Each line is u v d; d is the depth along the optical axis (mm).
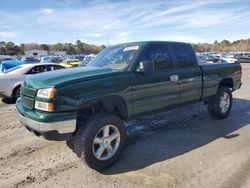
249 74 20875
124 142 4152
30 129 3826
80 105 3656
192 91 5441
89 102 3752
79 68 4516
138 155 4398
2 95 9164
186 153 4469
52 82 3631
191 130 5715
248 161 4121
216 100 6320
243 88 12445
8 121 6617
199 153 4461
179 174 3730
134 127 5898
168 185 3434
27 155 4465
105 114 3963
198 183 3479
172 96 4965
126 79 4156
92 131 3715
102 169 3881
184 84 5207
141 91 4383
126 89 4156
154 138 5219
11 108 8289
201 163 4074
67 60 28172
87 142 3684
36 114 3570
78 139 3742
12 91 9250
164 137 5277
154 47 4754
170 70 4941
